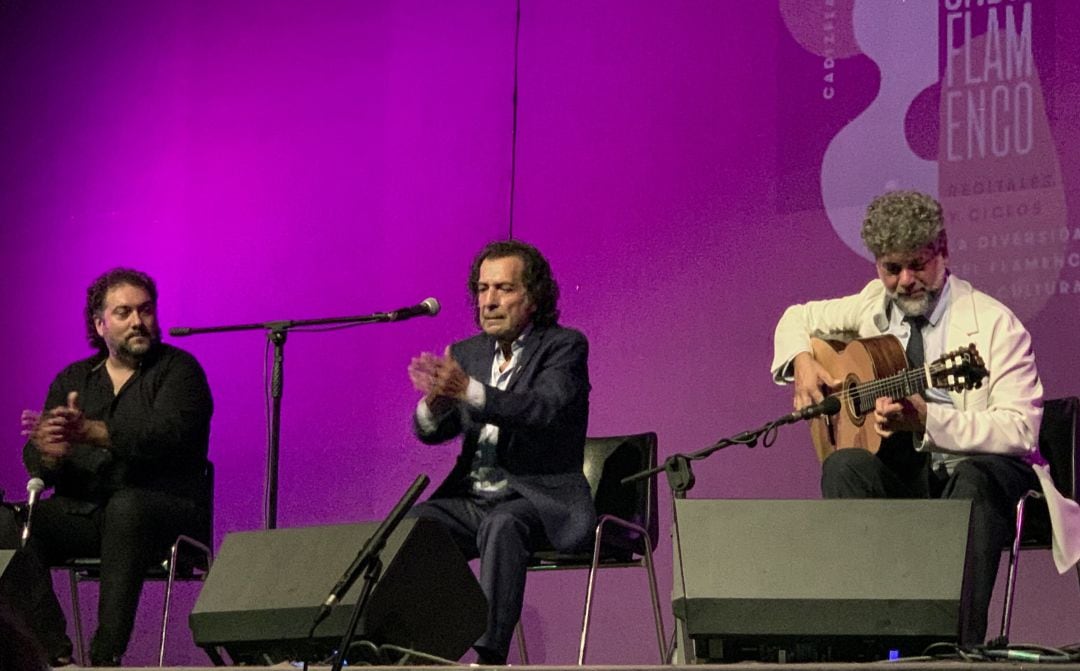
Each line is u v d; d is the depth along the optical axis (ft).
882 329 11.84
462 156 16.90
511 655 15.80
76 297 18.35
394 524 7.72
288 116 17.83
